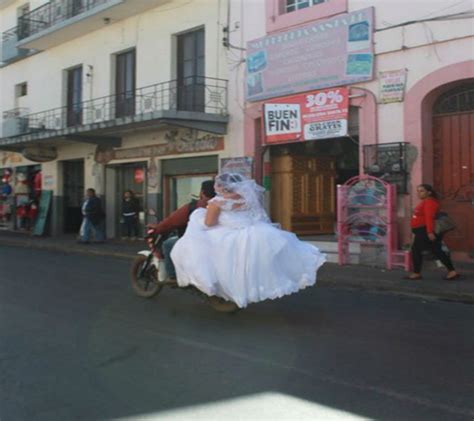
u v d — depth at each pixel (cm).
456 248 1136
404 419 392
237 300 637
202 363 516
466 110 1116
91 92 1961
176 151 1644
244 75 1453
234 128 1481
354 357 538
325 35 1264
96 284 959
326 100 1269
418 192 982
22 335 611
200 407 411
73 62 2048
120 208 1911
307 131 1311
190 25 1608
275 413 400
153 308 755
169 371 493
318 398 430
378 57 1185
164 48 1691
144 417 393
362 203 1142
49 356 536
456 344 587
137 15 1780
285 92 1348
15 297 834
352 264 1167
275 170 1483
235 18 1477
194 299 816
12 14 2398
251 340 597
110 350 556
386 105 1172
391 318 714
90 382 464
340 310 762
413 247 976
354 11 1216
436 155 1155
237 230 653
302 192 1480
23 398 428
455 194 1133
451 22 1079
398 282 949
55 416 395
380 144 1170
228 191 664
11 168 2405
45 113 2192
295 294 891
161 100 1694
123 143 1825
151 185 1730
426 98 1123
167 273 754
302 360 527
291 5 1371
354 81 1215
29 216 2228
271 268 641
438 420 390
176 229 762
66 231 2133
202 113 1455
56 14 2048
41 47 2164
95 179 1941
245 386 455
